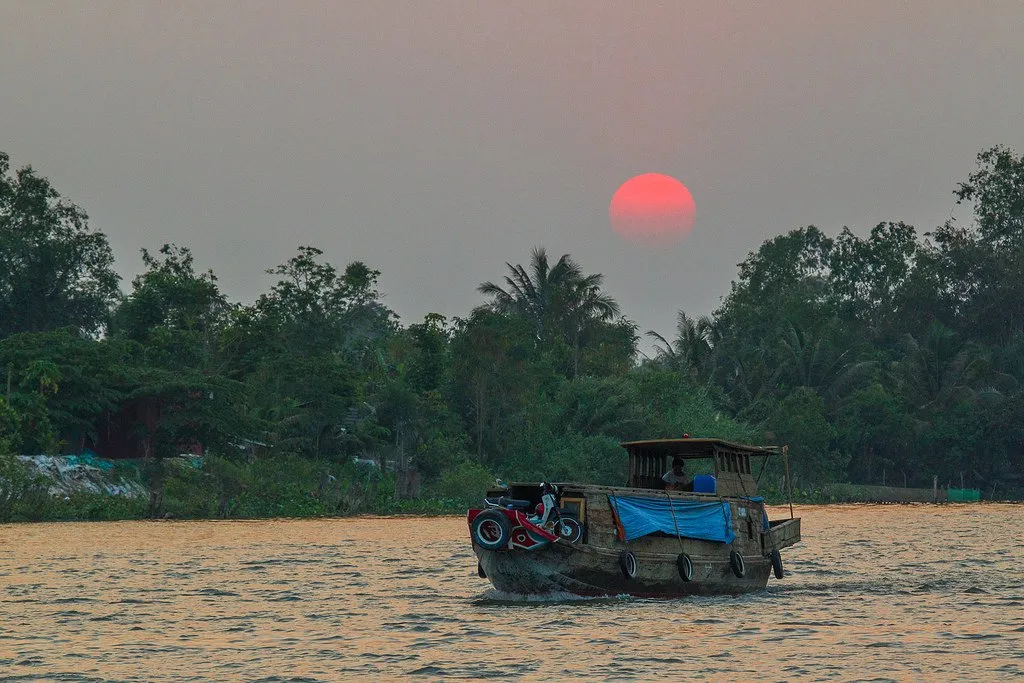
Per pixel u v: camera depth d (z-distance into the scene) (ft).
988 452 261.85
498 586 72.79
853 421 263.08
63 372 191.62
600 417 225.97
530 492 74.38
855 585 81.56
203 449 208.95
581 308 255.91
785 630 60.80
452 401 228.02
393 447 217.56
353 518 174.60
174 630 63.21
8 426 176.55
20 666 53.31
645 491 73.87
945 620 63.87
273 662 53.78
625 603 71.46
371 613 68.59
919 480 266.98
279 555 107.34
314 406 216.95
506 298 262.26
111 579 87.45
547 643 57.36
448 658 53.93
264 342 242.17
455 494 197.77
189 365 236.22
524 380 225.15
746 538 80.33
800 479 245.45
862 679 48.42
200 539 128.26
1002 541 120.06
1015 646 55.26
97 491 178.09
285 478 191.72
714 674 49.73
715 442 81.41
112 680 50.19
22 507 162.30
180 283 259.80
